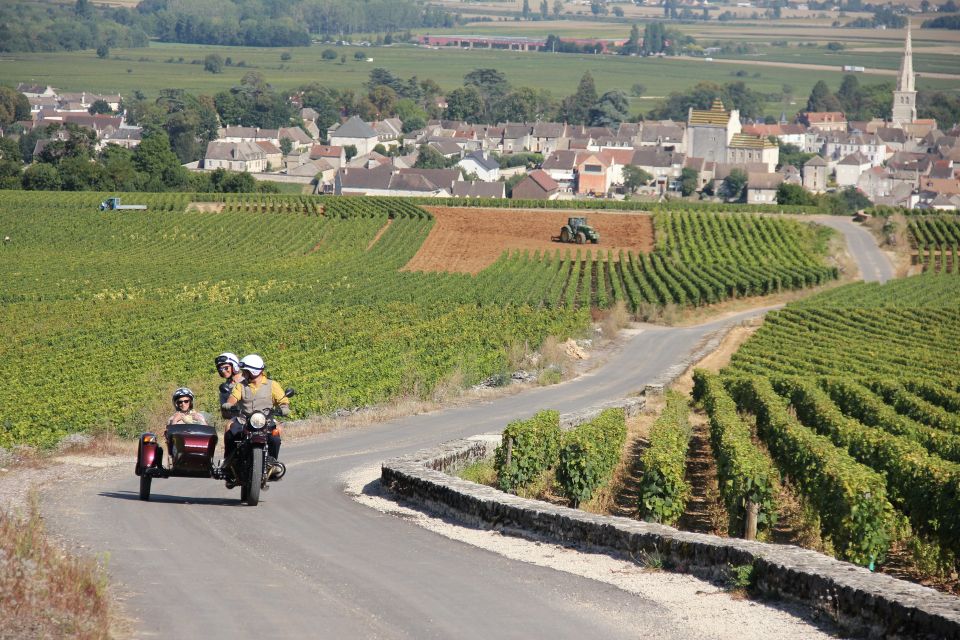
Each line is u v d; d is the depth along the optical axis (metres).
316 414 150.00
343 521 69.00
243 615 44.31
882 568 75.50
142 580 49.41
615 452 107.25
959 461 114.12
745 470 81.56
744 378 181.12
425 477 77.38
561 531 63.16
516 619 45.72
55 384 174.75
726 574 52.81
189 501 75.38
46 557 45.50
